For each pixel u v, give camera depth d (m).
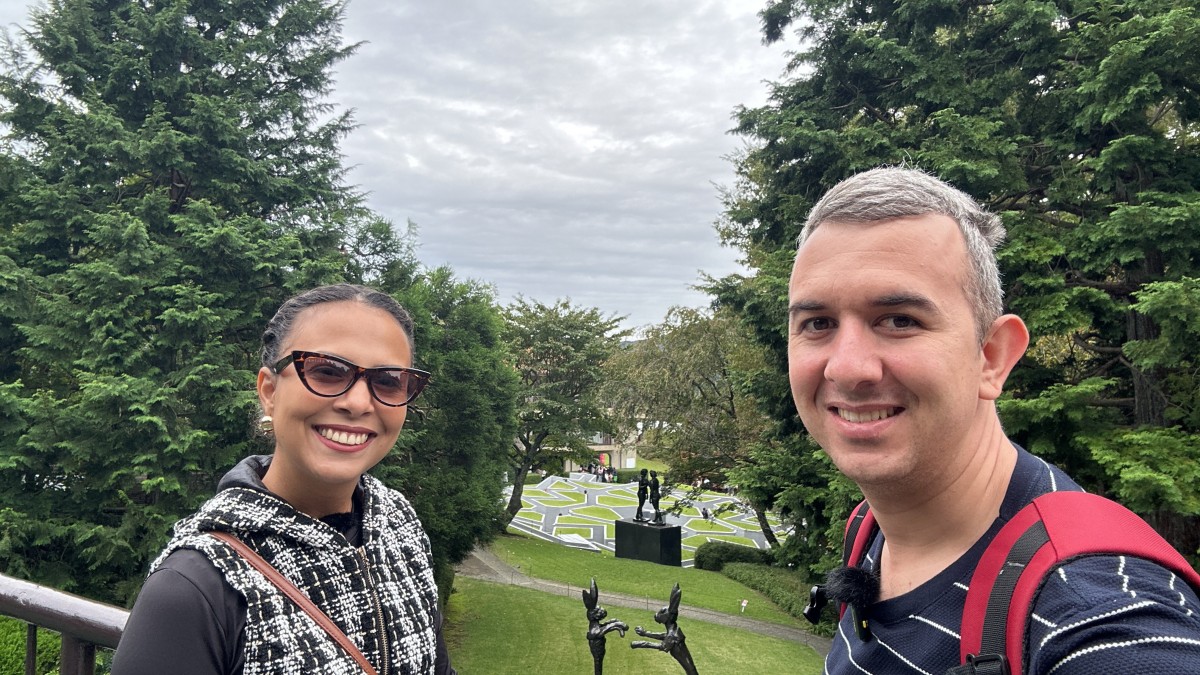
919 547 1.16
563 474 35.25
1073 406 7.84
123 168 12.89
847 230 1.12
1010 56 9.87
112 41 14.18
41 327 11.69
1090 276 9.21
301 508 1.43
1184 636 0.79
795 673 12.86
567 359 30.92
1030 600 0.91
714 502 38.44
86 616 1.53
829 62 10.83
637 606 17.67
